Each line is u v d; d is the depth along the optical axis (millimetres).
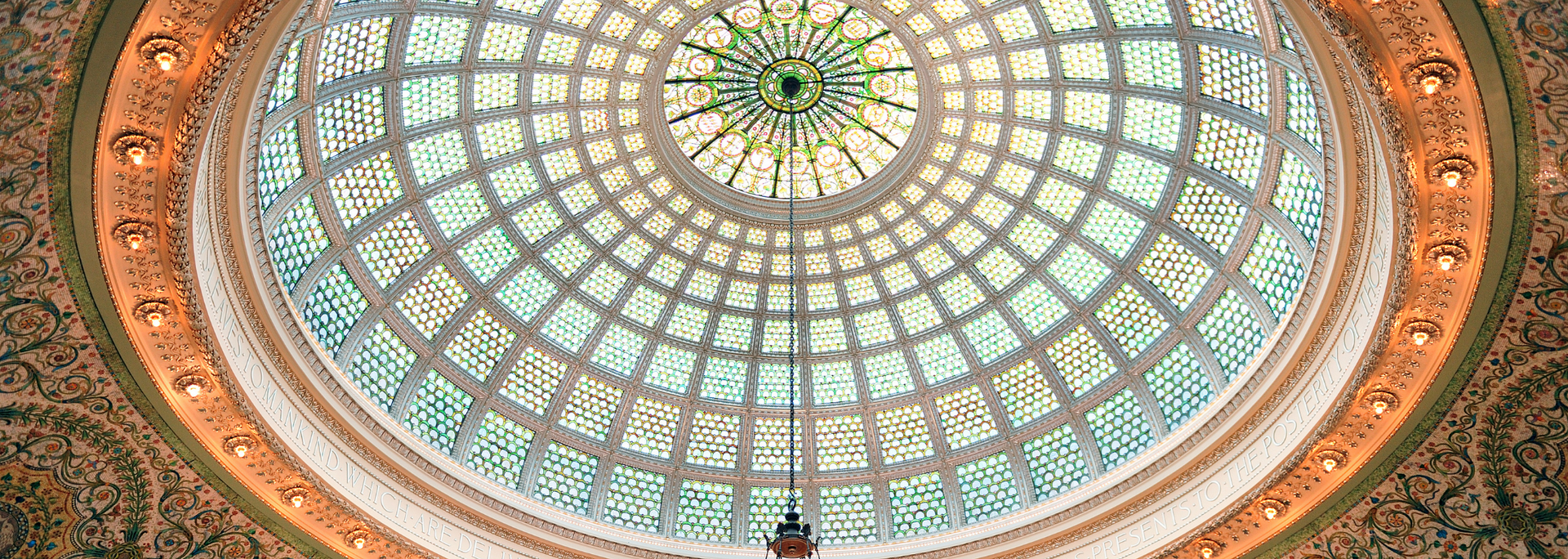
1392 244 10359
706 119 18125
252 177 12562
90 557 11961
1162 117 16391
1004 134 17609
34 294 9648
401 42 15000
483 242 17609
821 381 18922
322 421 14109
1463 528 12062
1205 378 16172
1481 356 10508
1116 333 17500
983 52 16812
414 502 14914
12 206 8914
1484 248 9578
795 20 16797
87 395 10703
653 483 18016
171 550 12547
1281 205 14883
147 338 10539
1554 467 11086
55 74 8188
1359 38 8477
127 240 9617
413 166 16469
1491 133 8672
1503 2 7715
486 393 17266
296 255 14867
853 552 17125
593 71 17062
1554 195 8945
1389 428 11656
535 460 17297
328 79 14320
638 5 16297
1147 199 17031
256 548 13180
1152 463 15461
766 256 19031
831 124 18281
